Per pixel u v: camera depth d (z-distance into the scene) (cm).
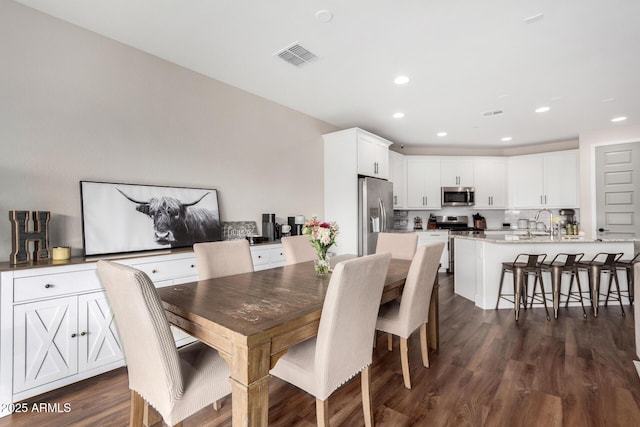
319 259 224
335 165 464
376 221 462
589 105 403
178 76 307
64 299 203
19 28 219
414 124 493
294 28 245
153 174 289
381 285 160
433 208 630
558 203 582
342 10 222
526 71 312
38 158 228
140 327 118
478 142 610
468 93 368
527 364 233
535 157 608
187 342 266
